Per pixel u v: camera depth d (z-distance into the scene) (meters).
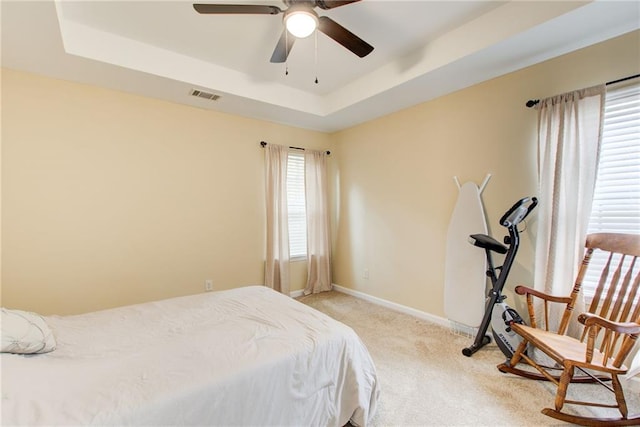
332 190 4.46
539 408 1.79
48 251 2.52
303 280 4.19
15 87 2.38
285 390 1.35
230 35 2.37
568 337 1.97
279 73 3.04
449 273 2.90
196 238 3.29
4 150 2.35
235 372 1.24
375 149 3.78
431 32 2.37
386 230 3.67
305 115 3.59
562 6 1.80
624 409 1.63
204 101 3.12
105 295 2.78
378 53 2.67
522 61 2.37
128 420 0.98
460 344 2.65
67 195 2.59
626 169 2.02
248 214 3.67
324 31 1.87
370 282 3.89
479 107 2.76
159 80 2.62
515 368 2.18
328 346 1.54
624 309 1.84
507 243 2.40
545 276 2.28
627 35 1.99
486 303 2.62
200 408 1.12
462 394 1.93
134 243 2.92
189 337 1.52
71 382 1.10
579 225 2.13
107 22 2.18
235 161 3.56
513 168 2.55
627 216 2.02
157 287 3.06
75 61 2.26
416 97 3.09
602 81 2.09
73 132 2.62
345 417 1.57
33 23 1.82
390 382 2.07
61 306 2.59
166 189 3.10
